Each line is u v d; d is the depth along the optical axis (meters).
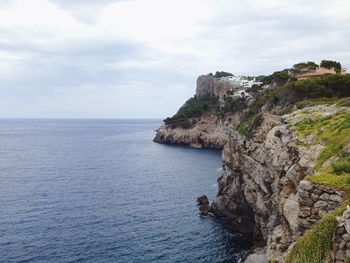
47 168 114.81
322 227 14.41
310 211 18.34
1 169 112.25
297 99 66.50
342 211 14.36
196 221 58.84
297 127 38.09
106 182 91.75
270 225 33.44
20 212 62.38
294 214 22.14
